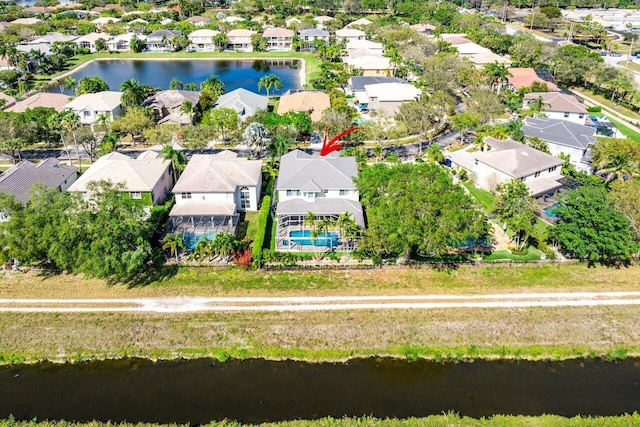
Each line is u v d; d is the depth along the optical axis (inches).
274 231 3132.4
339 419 1879.9
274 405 1973.4
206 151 4473.4
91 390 2060.8
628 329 2356.1
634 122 5265.8
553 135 4249.5
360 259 2785.4
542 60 7042.3
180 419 1905.8
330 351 2247.8
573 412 1946.4
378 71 6953.7
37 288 2605.8
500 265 2751.0
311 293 2566.4
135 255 2448.3
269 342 2287.2
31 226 2476.6
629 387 2074.3
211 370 2162.9
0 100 5374.0
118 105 5315.0
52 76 7263.8
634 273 2709.2
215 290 2586.1
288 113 4781.0
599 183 3560.5
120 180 3292.3
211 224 3125.0
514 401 1998.0
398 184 2687.0
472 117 4559.5
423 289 2593.5
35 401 2004.2
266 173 3873.0
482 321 2383.1
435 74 5935.0
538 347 2269.9
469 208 2637.8
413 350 2245.3
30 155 4446.4
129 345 2279.8
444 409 1959.9
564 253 2859.3
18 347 2273.6
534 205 3070.9
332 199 3139.8
